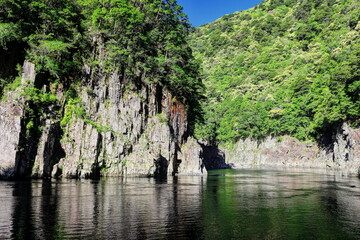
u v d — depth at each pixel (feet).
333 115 328.70
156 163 232.73
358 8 584.40
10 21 212.64
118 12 256.93
